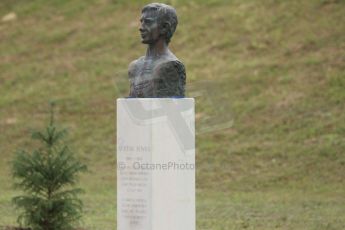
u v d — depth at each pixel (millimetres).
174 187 28109
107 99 67812
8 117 67312
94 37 79250
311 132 57781
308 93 62656
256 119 60906
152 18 28906
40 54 78062
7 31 83875
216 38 73938
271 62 68188
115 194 50594
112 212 43719
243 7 78250
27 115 67250
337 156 54250
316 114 59938
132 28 79375
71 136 62688
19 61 77375
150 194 27969
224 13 78062
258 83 65438
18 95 70938
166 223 28047
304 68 66125
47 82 72438
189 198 28266
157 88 28469
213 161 56406
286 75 65688
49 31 82250
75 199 36844
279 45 70500
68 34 80938
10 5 89688
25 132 64312
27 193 38625
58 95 69812
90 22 82562
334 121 58562
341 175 52062
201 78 67312
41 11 87125
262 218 41531
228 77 66875
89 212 43625
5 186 53531
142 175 28125
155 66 28656
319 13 73938
